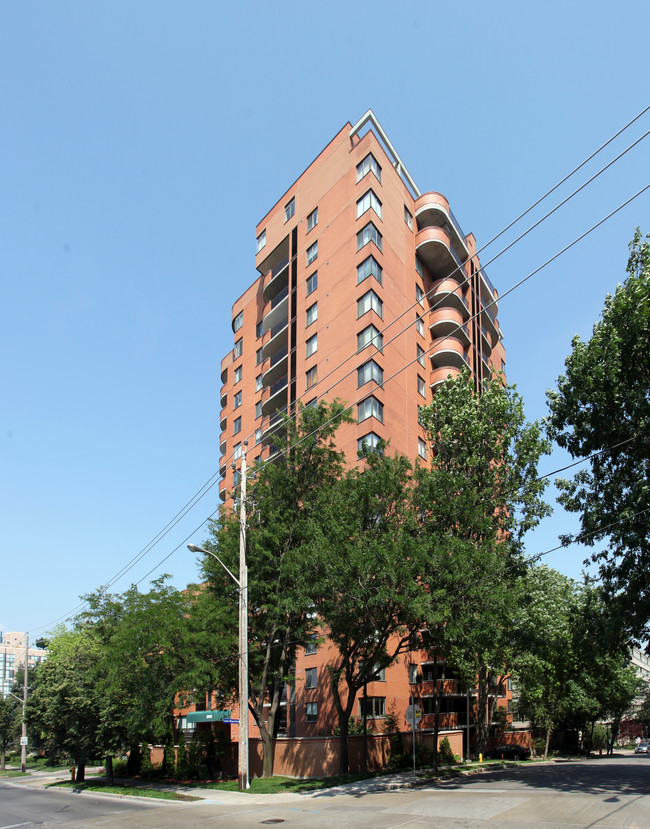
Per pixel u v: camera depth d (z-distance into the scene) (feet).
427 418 119.96
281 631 95.50
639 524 68.08
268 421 172.35
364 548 75.41
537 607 127.75
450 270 179.01
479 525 86.43
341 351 146.82
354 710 120.06
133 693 97.35
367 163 154.40
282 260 185.06
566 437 77.00
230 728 138.51
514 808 53.36
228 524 97.91
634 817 45.91
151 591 98.84
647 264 69.82
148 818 63.41
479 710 120.37
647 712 325.62
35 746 233.55
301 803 67.87
